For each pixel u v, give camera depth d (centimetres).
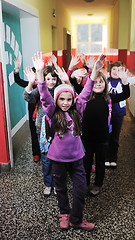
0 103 284
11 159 309
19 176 291
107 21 1166
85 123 227
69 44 1132
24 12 390
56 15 707
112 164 307
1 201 243
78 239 192
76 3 858
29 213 224
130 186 267
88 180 246
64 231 201
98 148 233
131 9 618
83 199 195
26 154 353
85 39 1311
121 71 235
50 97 182
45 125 210
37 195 253
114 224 208
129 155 347
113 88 290
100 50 1305
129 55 640
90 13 1098
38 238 194
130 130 456
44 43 534
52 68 226
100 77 221
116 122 296
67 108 181
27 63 493
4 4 314
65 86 178
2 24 273
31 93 229
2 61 278
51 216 220
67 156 184
